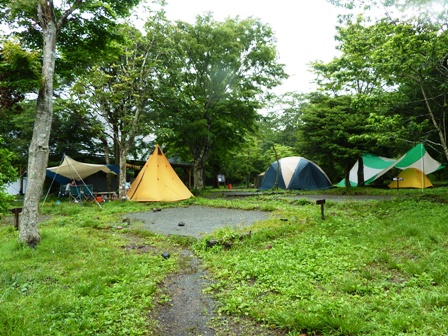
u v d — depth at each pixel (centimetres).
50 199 1770
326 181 2058
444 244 523
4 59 582
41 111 640
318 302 340
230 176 3769
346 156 1738
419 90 1137
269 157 3164
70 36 766
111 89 1520
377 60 998
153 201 1495
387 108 1222
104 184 2222
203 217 1025
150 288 409
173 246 658
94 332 302
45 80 636
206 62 1914
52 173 1745
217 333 310
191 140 2109
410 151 1766
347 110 1817
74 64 850
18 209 809
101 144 2236
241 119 2061
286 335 297
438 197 1162
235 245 623
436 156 1855
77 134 2112
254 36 1964
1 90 593
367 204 1071
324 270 439
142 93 1531
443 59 932
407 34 875
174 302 386
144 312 350
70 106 1533
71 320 314
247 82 2020
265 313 332
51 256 550
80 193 1536
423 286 372
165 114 1700
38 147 633
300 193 1741
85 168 1631
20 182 2147
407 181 1866
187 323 333
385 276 413
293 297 368
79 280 438
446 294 333
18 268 482
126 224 873
